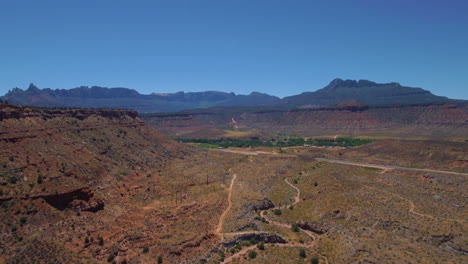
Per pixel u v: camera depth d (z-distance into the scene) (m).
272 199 133.25
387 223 101.06
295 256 85.75
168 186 132.62
